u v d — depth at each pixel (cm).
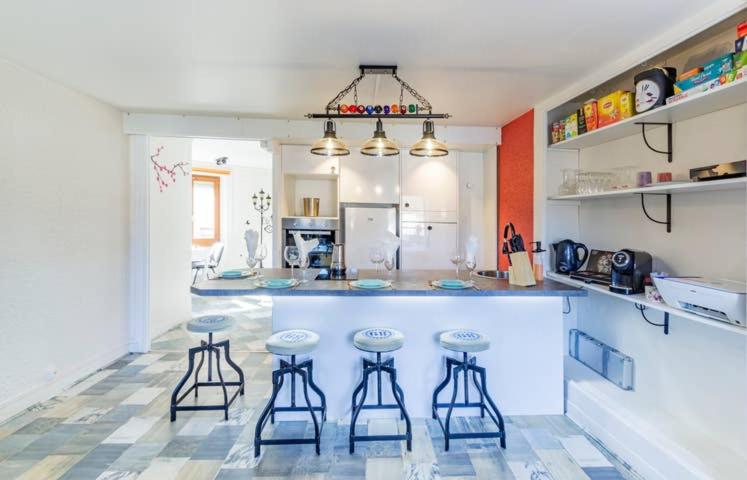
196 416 231
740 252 173
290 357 229
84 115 281
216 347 248
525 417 234
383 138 242
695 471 155
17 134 229
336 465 187
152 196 382
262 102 297
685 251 200
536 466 186
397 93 275
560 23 182
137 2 162
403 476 178
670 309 176
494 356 235
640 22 181
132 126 327
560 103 274
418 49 208
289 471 182
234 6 166
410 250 386
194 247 675
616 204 252
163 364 314
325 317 231
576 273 260
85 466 182
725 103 171
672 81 191
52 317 255
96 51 210
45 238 249
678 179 204
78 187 277
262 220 711
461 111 317
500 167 371
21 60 221
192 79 251
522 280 229
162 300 402
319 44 202
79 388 267
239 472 180
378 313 232
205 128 335
